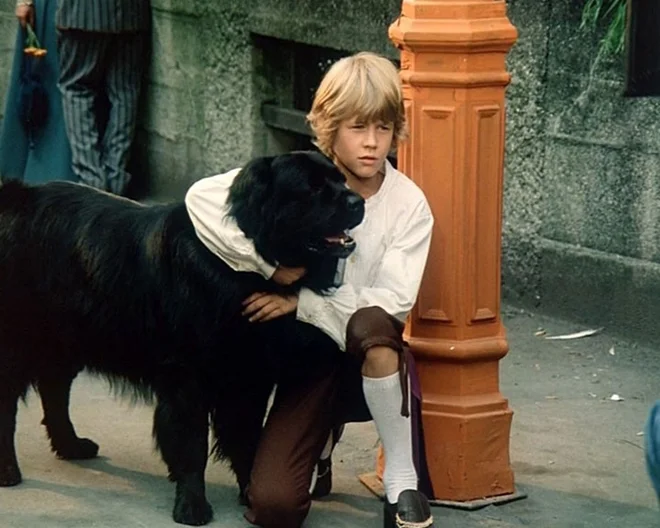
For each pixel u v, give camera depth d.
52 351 5.27
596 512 5.18
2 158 10.55
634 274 7.18
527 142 7.59
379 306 4.71
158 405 5.00
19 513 5.14
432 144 5.01
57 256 5.07
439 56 4.94
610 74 7.11
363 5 8.39
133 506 5.22
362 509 5.21
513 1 7.48
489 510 5.18
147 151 10.70
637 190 7.11
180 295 4.79
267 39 9.39
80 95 10.15
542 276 7.65
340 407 5.02
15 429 5.62
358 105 4.66
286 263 4.62
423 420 5.18
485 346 5.14
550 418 6.20
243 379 4.95
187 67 10.03
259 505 4.85
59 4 9.88
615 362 6.97
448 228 5.05
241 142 9.68
